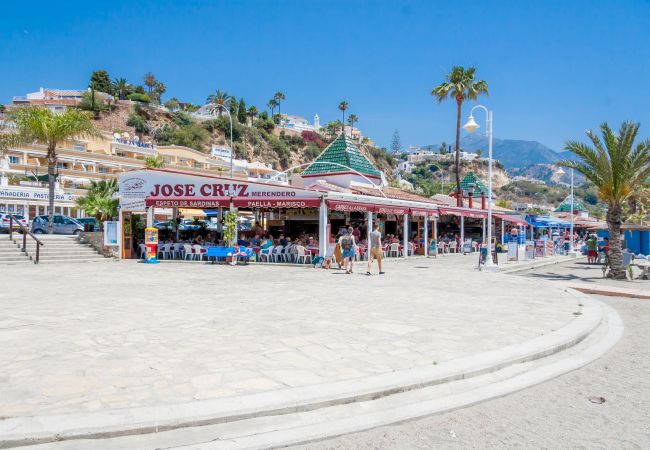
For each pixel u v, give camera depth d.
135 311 9.42
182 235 27.83
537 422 4.73
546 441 4.30
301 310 9.72
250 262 21.52
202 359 6.11
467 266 21.59
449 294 12.40
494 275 17.56
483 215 35.00
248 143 120.69
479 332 7.94
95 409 4.48
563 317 9.38
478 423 4.68
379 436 4.35
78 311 9.36
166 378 5.37
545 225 47.84
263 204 20.89
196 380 5.31
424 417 4.78
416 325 8.40
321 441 4.23
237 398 4.77
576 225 53.38
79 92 116.19
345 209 20.98
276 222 30.48
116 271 17.72
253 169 90.44
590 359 6.95
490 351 6.73
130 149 71.12
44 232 32.00
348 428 4.41
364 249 23.64
